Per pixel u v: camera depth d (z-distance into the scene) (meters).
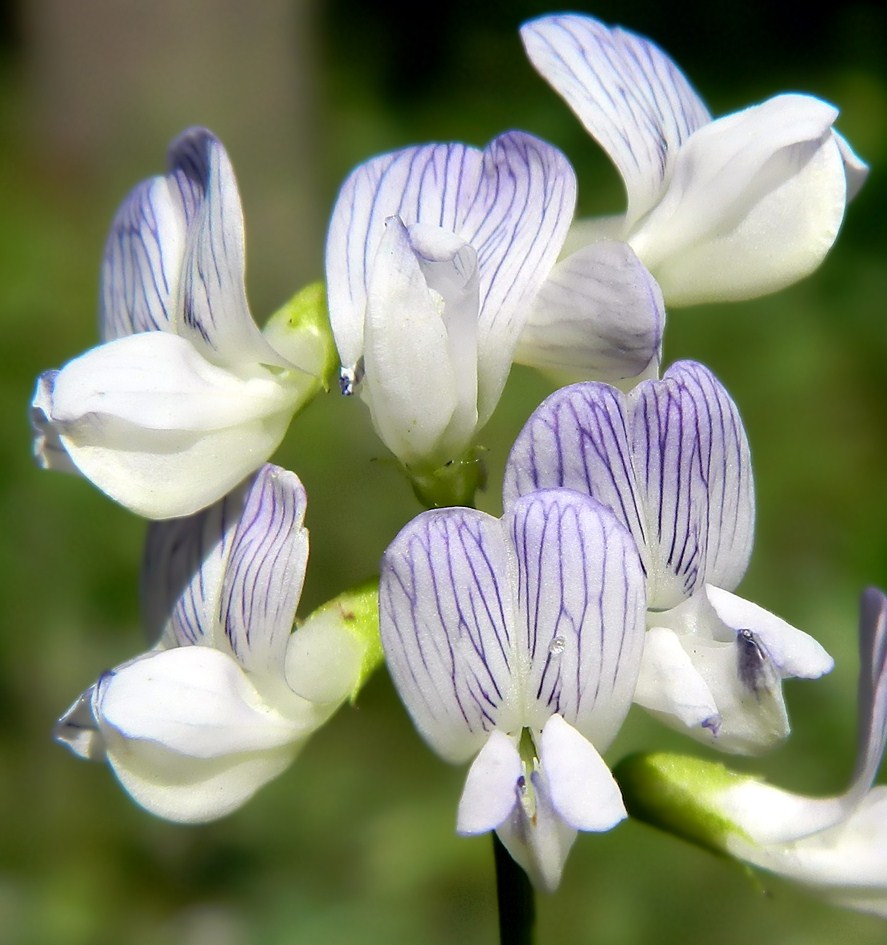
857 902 0.19
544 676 0.18
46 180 0.46
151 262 0.19
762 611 0.18
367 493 0.34
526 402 0.35
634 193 0.19
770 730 0.18
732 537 0.18
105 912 0.32
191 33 0.44
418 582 0.18
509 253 0.18
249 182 0.43
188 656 0.19
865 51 0.60
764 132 0.19
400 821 0.31
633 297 0.18
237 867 0.32
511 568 0.18
